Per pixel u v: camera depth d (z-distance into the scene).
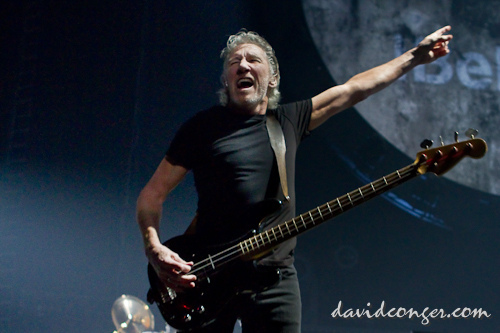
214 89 5.75
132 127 5.17
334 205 1.78
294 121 2.10
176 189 5.39
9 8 5.40
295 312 1.84
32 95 5.25
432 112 7.13
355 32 7.02
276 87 2.30
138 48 5.33
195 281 1.88
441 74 7.28
